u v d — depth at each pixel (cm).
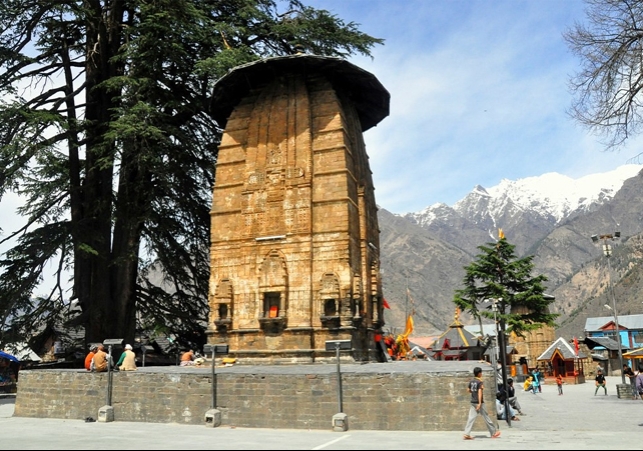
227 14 4131
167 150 3603
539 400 4109
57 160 3344
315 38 3847
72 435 1727
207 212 3875
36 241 3441
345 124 2666
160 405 2059
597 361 8538
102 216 3662
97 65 4112
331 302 2381
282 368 2120
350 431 1778
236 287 2545
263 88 2786
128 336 3700
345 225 2433
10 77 3672
